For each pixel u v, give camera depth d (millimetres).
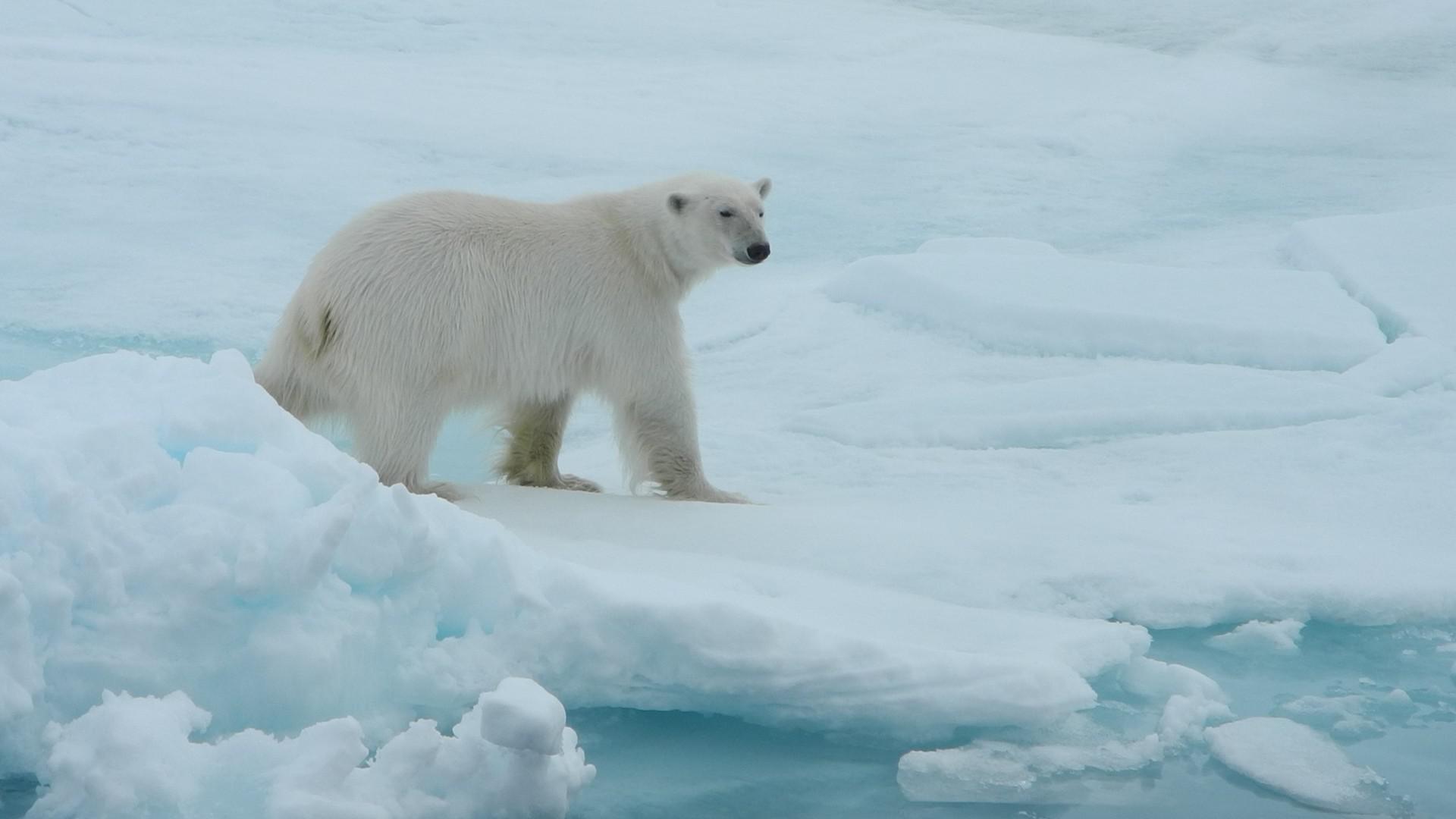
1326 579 8344
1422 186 23453
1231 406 12250
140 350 13594
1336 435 11523
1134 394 12523
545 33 33500
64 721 5715
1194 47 36812
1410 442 11336
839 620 7434
